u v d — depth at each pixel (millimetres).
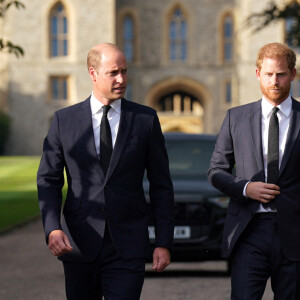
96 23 65750
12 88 65438
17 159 54031
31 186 32312
